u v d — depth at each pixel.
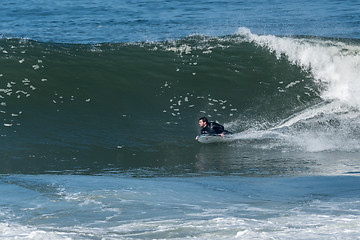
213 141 45.19
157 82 58.06
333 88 58.16
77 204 21.72
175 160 39.53
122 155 40.69
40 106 50.69
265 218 18.31
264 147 43.69
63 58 59.97
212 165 37.69
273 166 36.72
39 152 40.22
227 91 57.44
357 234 15.09
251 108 54.41
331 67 60.34
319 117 52.59
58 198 23.06
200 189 26.38
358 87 57.94
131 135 46.31
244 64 61.72
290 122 51.47
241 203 22.23
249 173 34.19
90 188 25.92
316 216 18.36
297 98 56.38
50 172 34.69
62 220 18.70
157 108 53.28
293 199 23.39
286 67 61.25
